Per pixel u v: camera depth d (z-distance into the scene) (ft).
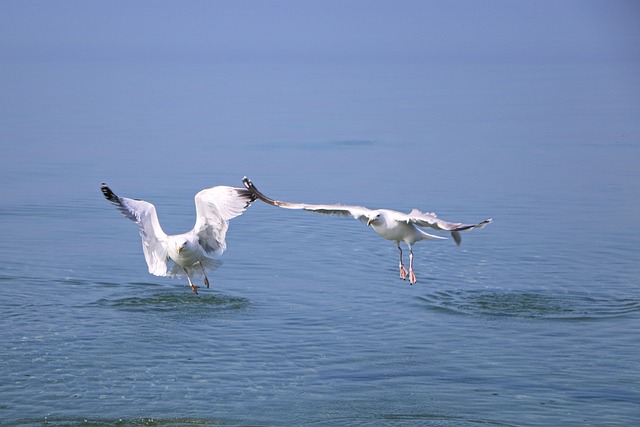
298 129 165.27
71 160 123.95
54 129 157.38
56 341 55.42
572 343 55.77
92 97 229.04
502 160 129.39
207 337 56.59
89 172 114.52
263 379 50.34
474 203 98.02
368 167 122.52
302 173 116.98
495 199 100.32
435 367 52.03
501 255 76.02
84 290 65.72
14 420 44.83
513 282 68.33
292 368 51.85
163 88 271.90
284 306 62.64
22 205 93.45
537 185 108.99
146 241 55.11
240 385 49.55
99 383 49.44
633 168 121.70
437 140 151.02
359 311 61.77
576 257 75.25
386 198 100.73
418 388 49.19
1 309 61.11
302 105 213.66
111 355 53.36
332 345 55.42
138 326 58.34
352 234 82.99
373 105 214.48
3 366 51.31
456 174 117.08
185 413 46.11
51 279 67.92
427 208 95.30
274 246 78.43
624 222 88.43
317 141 148.97
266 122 175.94
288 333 57.36
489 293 65.67
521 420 45.34
